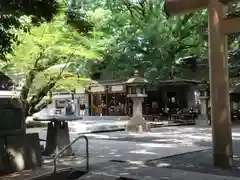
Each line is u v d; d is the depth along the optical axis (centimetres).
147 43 2467
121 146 1245
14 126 779
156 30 2423
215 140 861
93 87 3294
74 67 1295
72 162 931
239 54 2378
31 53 1027
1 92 906
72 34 1017
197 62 2603
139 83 1895
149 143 1334
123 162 922
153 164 898
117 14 2386
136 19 2447
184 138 1528
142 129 1897
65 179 759
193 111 2758
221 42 854
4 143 738
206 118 2428
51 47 1023
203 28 2381
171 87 3195
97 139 1521
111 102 3372
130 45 2441
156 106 3111
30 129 2023
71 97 3509
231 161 847
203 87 2433
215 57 860
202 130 1956
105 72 2842
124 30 2431
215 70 859
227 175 762
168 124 2370
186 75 2680
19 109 796
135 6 2433
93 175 774
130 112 3172
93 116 3177
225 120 848
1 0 599
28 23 846
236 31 826
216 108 858
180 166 869
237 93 2781
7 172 723
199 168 843
